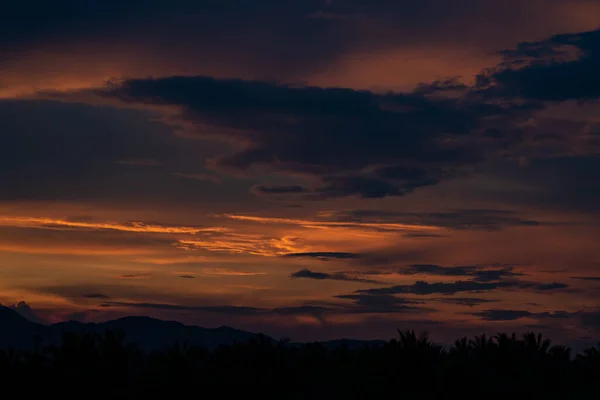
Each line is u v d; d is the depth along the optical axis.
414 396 53.91
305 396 58.50
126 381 51.28
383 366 55.16
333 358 67.12
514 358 59.53
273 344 57.81
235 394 53.03
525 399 55.94
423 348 54.72
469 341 62.09
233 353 56.88
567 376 61.75
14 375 46.75
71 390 47.59
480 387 54.50
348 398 56.28
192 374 52.28
